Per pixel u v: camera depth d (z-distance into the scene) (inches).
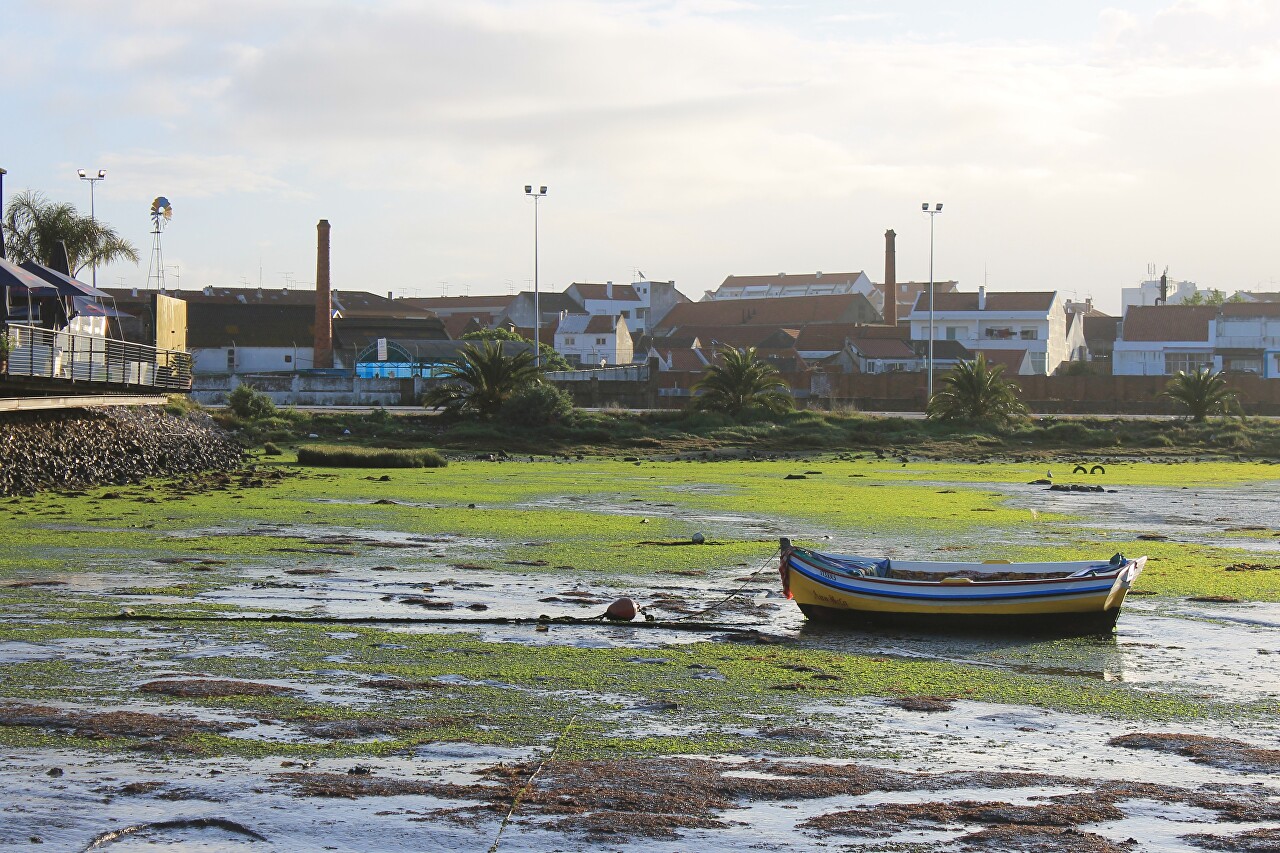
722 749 533.3
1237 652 730.8
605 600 874.8
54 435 1552.7
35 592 854.5
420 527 1253.1
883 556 1106.7
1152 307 4970.5
